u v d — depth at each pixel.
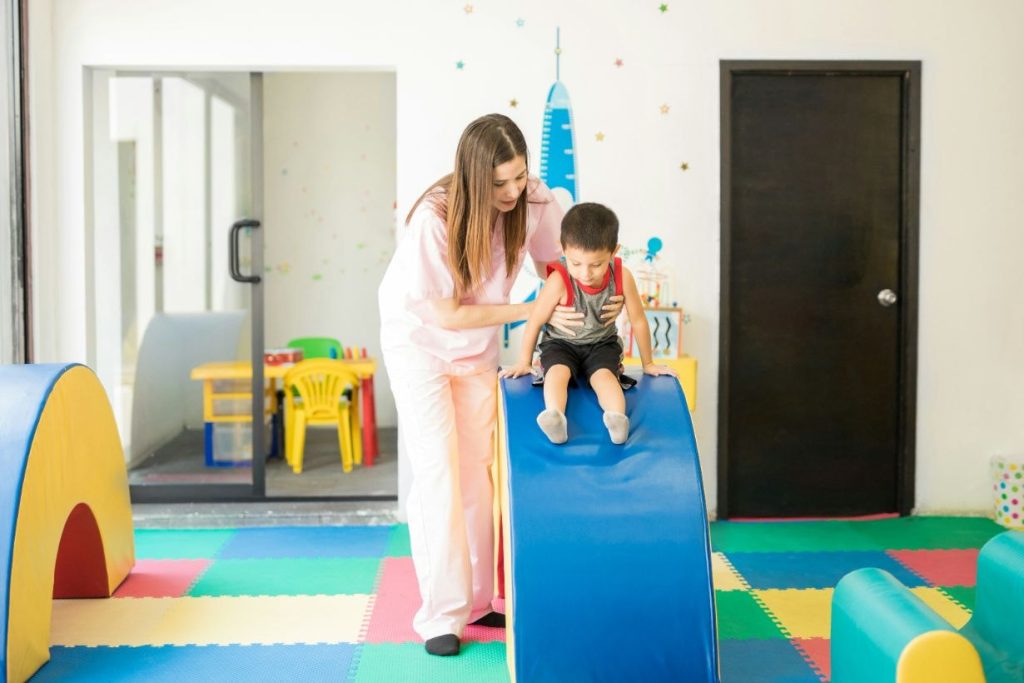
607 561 2.24
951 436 4.20
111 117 4.20
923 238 4.12
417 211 2.58
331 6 3.97
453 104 4.00
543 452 2.37
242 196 4.32
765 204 4.11
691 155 4.04
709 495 4.15
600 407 2.50
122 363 4.32
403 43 3.99
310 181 6.22
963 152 4.10
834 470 4.21
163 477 4.39
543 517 2.27
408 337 2.67
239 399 4.40
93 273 4.17
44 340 3.99
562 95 4.02
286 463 5.38
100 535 3.09
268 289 6.25
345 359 5.55
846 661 2.12
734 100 4.07
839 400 4.19
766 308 4.15
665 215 4.05
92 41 3.98
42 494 2.60
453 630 2.71
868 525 4.07
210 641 2.80
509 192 2.47
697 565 2.26
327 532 4.00
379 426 6.41
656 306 4.06
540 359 2.60
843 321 4.17
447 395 2.70
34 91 3.85
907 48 4.06
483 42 4.00
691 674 2.23
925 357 4.17
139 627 2.91
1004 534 2.40
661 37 4.02
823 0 4.03
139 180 4.27
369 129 6.21
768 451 4.19
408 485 4.13
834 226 4.13
